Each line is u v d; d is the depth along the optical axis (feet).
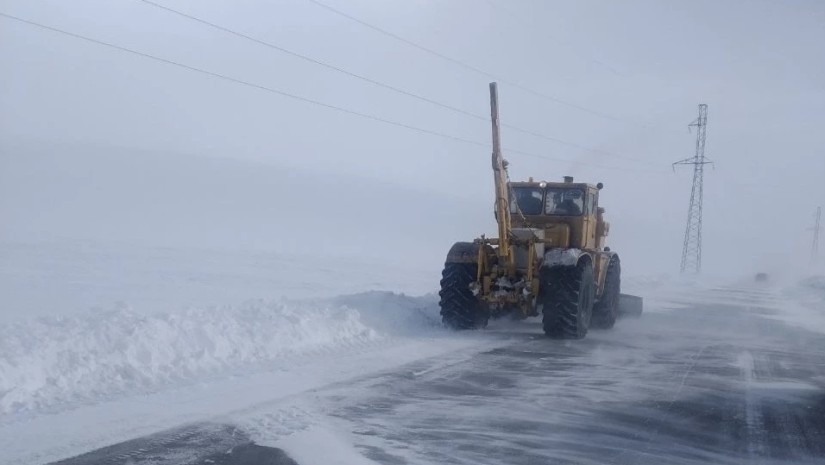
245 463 19.92
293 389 28.02
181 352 30.94
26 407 24.08
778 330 56.90
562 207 48.47
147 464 19.52
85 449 20.42
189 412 24.22
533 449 22.27
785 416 27.53
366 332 40.09
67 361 27.53
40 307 49.03
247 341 33.83
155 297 57.72
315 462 20.31
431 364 34.32
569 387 30.78
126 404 24.85
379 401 26.99
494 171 43.88
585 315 45.52
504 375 32.68
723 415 27.32
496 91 44.14
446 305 44.88
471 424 24.57
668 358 39.63
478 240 45.65
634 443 23.35
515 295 43.98
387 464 20.48
